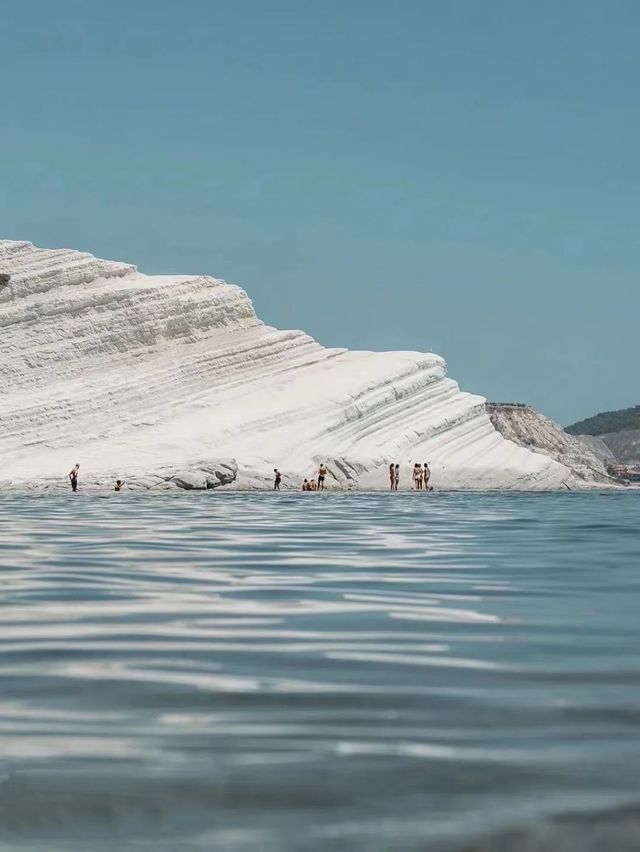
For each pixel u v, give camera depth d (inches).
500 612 550.0
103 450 3440.0
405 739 291.1
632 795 241.1
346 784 250.5
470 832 218.1
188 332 4052.7
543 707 328.8
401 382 3988.7
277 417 3646.7
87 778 255.4
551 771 259.6
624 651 429.1
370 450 3737.7
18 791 245.8
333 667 395.5
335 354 4205.2
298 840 214.2
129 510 1797.5
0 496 2573.8
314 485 3442.4
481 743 286.2
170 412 3735.2
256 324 4229.8
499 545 1041.5
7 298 3895.2
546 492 3641.7
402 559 872.9
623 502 2417.6
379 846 210.7
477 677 376.2
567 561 861.2
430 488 3806.6
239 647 439.8
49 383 3799.2
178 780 253.8
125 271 4151.1
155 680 371.9
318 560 859.4
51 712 324.5
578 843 212.2
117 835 218.1
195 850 209.3
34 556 888.9
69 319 3897.6
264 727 305.6
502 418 7337.6
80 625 503.2
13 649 436.5
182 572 759.7
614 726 304.2
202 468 3228.3
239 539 1103.6
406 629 489.1
